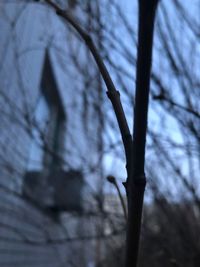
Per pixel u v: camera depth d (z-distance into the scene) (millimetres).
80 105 6625
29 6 5359
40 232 6535
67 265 7914
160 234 3684
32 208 6039
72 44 4754
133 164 795
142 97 713
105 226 4391
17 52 4852
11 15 4852
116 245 4023
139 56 677
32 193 6031
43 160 6812
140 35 659
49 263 7234
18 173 5066
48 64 6844
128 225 829
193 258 3473
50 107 7832
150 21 646
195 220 3775
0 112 4586
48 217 6609
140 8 641
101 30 3232
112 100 963
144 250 3654
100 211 3963
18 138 5410
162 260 3619
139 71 690
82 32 1079
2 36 4609
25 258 5980
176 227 3719
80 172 4832
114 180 1291
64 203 6258
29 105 5156
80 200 5953
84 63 4070
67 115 7875
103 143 4434
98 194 4449
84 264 6805
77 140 7109
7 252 5168
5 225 5031
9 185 5109
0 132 4676
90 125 4469
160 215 3984
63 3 3154
